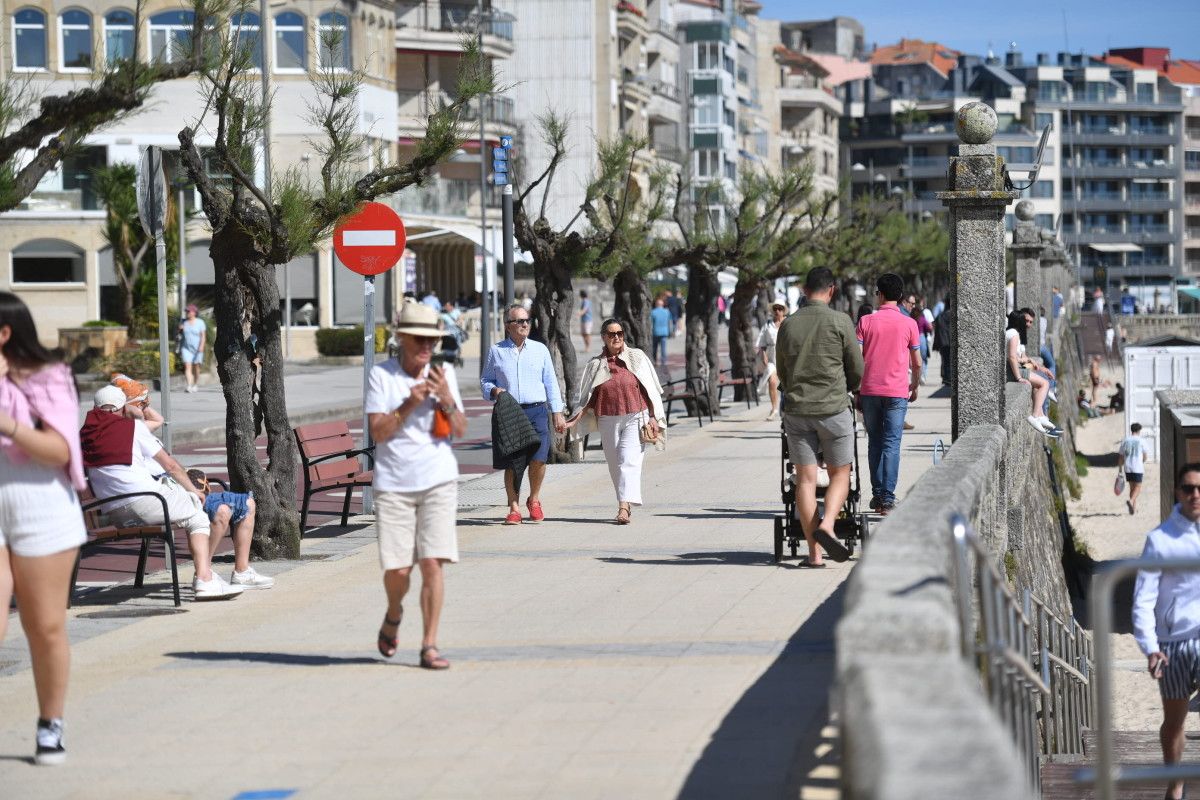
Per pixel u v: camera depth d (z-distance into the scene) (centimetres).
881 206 7888
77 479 988
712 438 3550
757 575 1639
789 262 4906
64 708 1113
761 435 3609
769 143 18112
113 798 894
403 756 955
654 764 916
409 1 9944
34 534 980
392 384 1214
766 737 970
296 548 1869
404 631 1369
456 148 1928
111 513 1568
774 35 18750
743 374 4731
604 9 11412
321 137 7444
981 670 916
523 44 11469
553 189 11306
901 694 459
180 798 888
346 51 7819
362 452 2177
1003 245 1872
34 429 972
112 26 7475
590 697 1095
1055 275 6625
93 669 1250
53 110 1341
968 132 1873
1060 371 5247
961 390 1872
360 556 1878
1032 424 2712
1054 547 2848
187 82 7375
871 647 553
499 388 2131
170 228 6219
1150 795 1384
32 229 7500
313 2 7494
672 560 1755
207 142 7369
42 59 7444
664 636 1308
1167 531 1341
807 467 1689
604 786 875
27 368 976
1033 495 2428
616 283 3700
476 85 1938
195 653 1300
